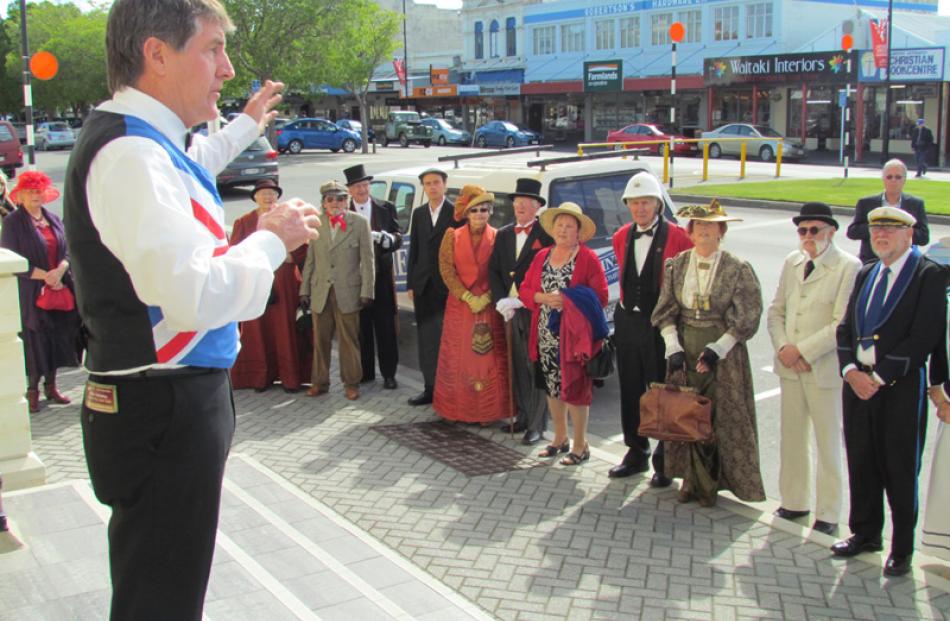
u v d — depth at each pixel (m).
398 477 5.70
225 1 36.78
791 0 40.00
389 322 7.80
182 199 1.90
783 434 5.06
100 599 3.68
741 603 4.06
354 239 7.34
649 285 5.52
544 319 5.92
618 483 5.60
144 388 2.00
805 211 4.85
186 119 2.06
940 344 4.28
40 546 4.21
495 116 54.69
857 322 4.42
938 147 32.38
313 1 38.50
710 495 5.16
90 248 1.93
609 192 7.98
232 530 4.63
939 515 4.37
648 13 45.03
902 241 4.32
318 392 7.62
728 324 5.05
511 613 4.00
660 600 4.10
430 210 7.30
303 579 4.10
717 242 5.14
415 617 3.90
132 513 2.07
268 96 2.55
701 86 42.06
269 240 1.94
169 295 1.77
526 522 5.00
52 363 7.23
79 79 60.09
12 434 5.25
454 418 6.74
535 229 6.34
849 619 3.92
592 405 7.61
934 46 32.38
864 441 4.42
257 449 6.25
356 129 50.69
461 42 72.19
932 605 4.04
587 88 46.19
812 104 38.44
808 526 5.03
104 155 1.85
